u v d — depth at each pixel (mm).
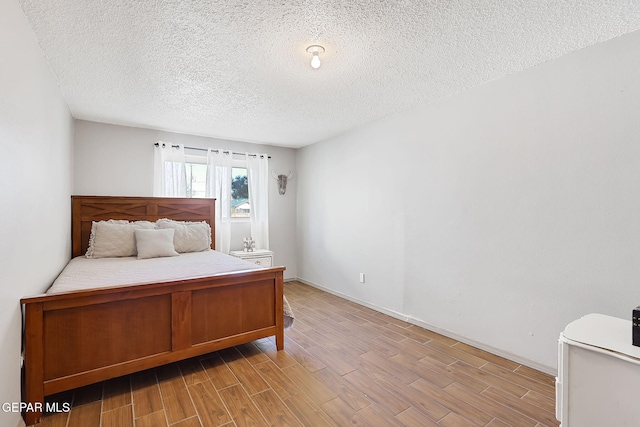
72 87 2580
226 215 4371
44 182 2074
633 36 1785
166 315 2062
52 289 1858
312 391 1942
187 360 2354
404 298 3234
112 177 3682
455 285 2742
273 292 2527
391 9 1586
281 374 2146
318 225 4609
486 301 2514
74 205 3338
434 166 2908
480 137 2539
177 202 3947
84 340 1803
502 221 2398
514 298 2334
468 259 2639
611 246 1873
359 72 2309
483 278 2531
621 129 1829
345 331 2951
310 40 1880
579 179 1997
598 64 1913
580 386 1019
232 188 4555
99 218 3484
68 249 3102
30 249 1754
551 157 2123
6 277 1395
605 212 1894
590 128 1946
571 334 1074
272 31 1783
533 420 1675
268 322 2498
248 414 1714
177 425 1620
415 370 2211
